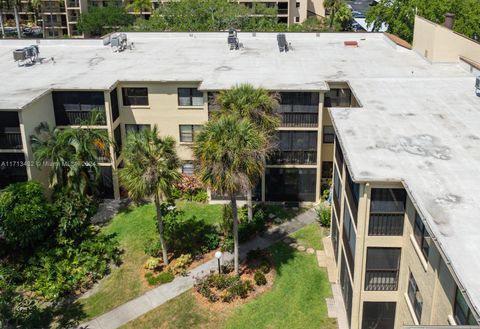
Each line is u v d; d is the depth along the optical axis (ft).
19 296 95.40
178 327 90.02
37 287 99.71
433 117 95.91
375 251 79.20
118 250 111.14
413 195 68.54
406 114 97.66
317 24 278.67
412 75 128.57
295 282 99.55
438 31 135.74
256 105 102.06
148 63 144.87
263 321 90.38
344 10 271.90
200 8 243.60
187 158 134.51
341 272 96.68
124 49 163.53
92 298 98.17
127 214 124.47
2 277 99.35
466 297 50.88
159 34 177.78
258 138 89.30
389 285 80.64
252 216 118.11
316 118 121.29
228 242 109.29
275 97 113.39
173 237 111.55
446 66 137.59
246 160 87.35
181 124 132.46
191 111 130.72
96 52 161.07
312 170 125.80
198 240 112.47
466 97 107.45
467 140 85.35
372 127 91.25
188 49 161.79
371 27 252.42
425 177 73.20
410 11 203.92
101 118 125.59
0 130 115.65
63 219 110.83
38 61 150.51
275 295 96.17
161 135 133.69
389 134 88.07
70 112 126.31
